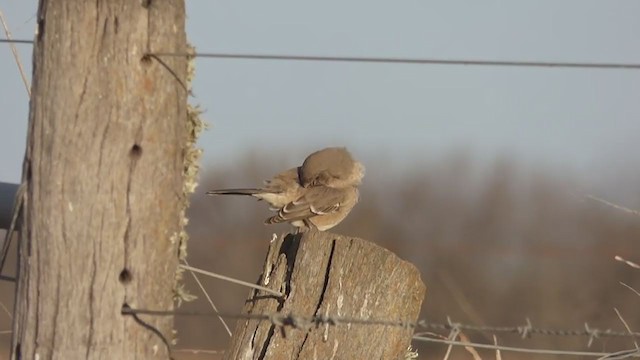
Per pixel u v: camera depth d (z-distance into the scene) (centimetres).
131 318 790
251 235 2939
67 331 784
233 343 977
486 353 1919
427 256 2912
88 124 776
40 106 782
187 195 838
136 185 786
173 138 802
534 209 2969
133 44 781
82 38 773
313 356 937
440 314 2628
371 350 938
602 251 2414
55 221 780
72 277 782
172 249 809
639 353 1013
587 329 891
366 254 946
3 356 1767
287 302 955
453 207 3253
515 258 2694
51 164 779
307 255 957
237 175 3197
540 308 2270
